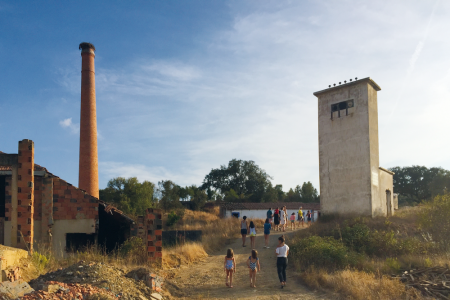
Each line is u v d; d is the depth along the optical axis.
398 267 12.94
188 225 34.53
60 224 16.06
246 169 79.06
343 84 24.70
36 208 15.88
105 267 10.04
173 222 35.62
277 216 24.80
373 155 23.53
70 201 16.28
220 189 78.94
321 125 25.67
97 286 8.63
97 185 29.31
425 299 9.63
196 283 12.00
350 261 13.65
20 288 7.34
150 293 9.54
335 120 24.98
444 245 16.17
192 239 20.52
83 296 7.66
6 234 13.06
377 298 9.65
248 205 50.81
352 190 23.39
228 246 19.95
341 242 16.75
